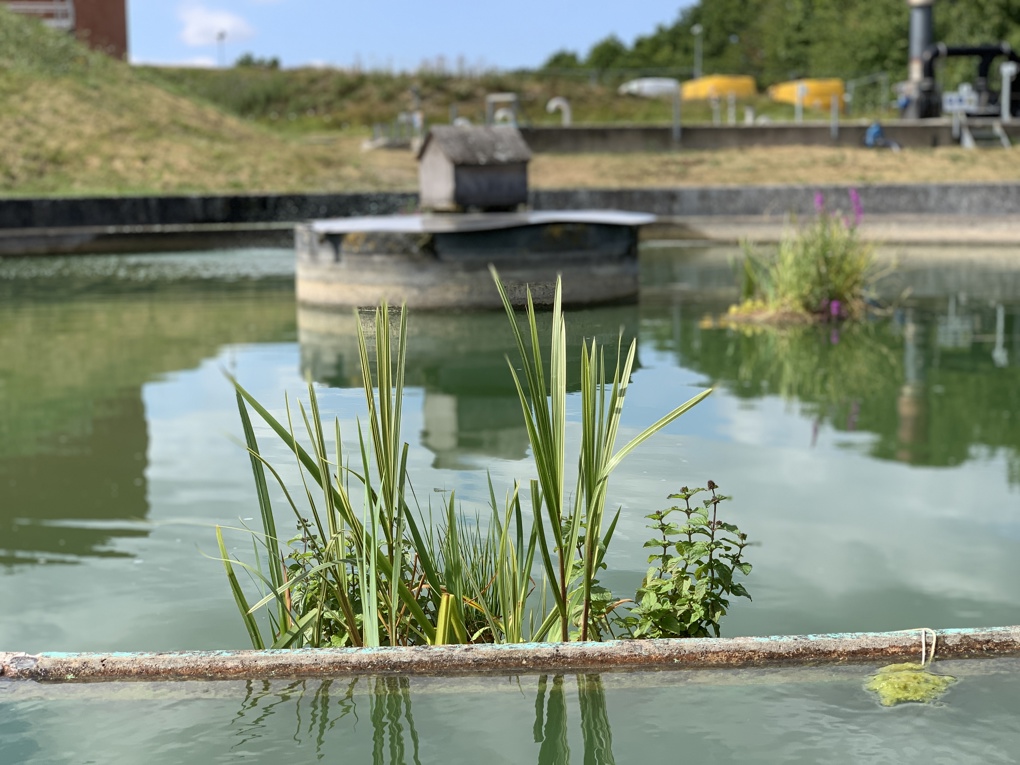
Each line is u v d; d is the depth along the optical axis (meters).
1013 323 9.51
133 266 14.88
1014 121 27.97
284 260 15.73
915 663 2.41
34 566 3.64
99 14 30.72
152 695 2.31
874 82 46.06
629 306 9.91
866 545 3.78
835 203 19.12
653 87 42.06
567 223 9.47
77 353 7.98
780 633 3.01
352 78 37.47
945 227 18.59
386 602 2.70
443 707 2.25
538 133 25.69
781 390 6.50
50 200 17.14
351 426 3.69
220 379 6.83
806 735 2.12
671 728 2.15
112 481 4.69
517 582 2.73
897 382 6.84
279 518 3.35
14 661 2.40
